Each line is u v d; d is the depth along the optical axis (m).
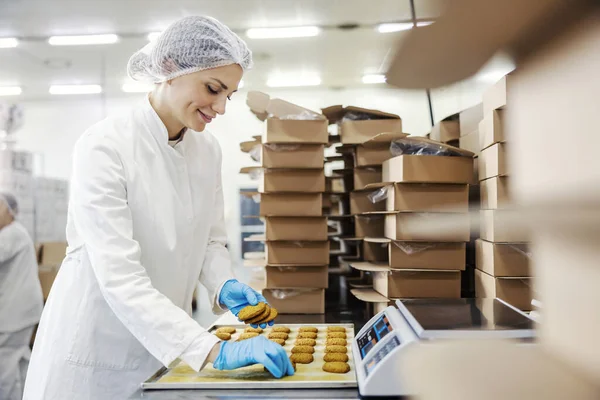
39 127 5.46
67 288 1.32
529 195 0.19
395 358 0.77
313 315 1.77
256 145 2.11
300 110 1.74
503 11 0.17
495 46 0.18
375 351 0.88
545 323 0.20
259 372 1.04
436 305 0.98
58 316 1.30
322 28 2.44
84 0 2.45
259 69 3.12
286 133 1.72
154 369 1.32
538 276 0.20
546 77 0.18
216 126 4.67
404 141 1.58
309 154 1.75
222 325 1.56
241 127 4.68
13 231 2.88
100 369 1.28
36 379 1.30
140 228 1.29
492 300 1.02
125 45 3.17
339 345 1.25
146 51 1.32
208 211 1.49
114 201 1.17
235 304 1.38
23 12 2.66
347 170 2.14
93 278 1.29
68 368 1.26
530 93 0.18
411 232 1.42
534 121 0.18
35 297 2.94
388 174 1.63
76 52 3.41
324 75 3.04
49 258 3.57
